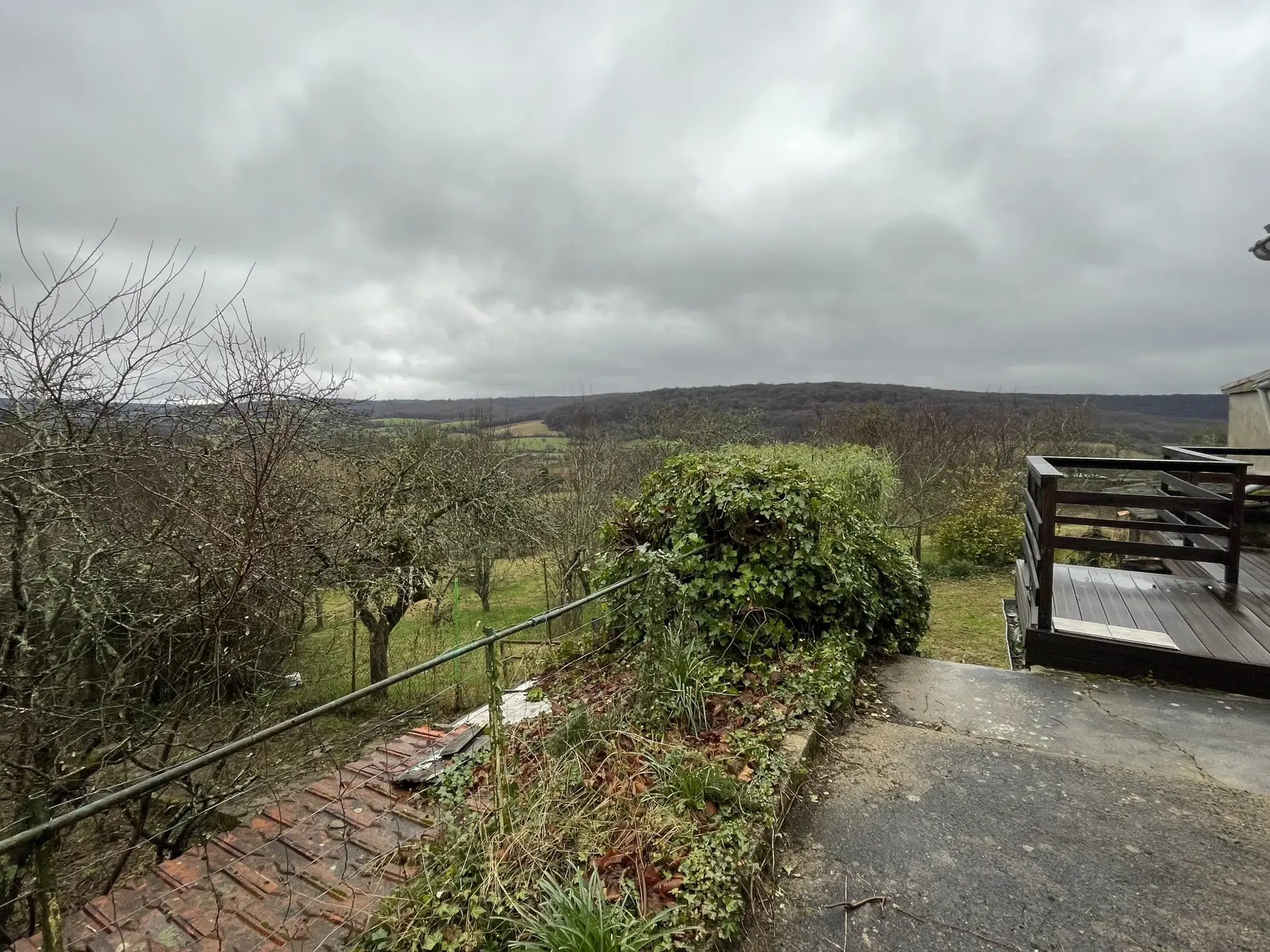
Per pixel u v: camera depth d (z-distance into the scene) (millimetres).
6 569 5328
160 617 6098
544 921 1954
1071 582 5543
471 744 4000
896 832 2717
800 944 2154
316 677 11023
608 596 4941
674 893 2154
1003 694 4062
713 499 4820
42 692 5332
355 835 3377
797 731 3328
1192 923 2180
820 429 22562
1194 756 3242
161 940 2852
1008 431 19391
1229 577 5219
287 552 6871
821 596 4480
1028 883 2393
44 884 1484
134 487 6176
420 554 10578
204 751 6660
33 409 5488
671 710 3424
